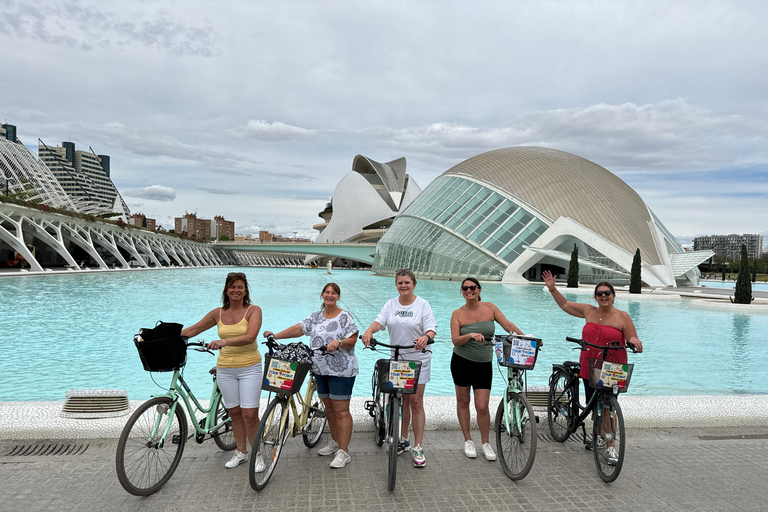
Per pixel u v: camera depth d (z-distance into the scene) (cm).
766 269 8712
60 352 1053
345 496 388
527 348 442
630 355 1123
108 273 4666
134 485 380
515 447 436
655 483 420
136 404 554
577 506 378
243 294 446
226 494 388
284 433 431
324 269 7831
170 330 402
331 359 447
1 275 3312
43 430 485
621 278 4222
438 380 892
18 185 5984
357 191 9594
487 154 4981
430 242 4316
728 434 543
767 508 377
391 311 497
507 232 4012
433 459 470
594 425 450
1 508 352
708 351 1173
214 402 457
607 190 4203
